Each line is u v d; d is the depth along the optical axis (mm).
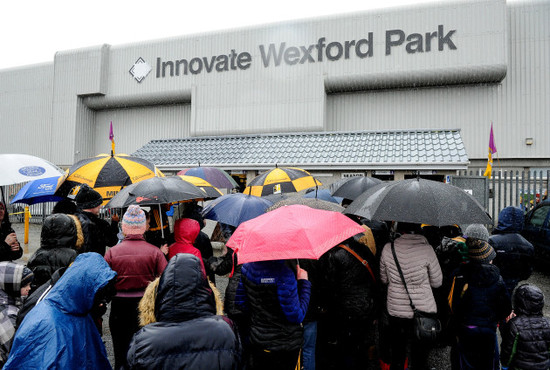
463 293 3160
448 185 3076
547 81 16234
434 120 17672
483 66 16312
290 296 2387
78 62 24328
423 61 17250
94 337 2172
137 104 23500
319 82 18922
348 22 18625
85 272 2031
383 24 18031
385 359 3389
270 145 15539
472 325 3121
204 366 1623
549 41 16328
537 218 8344
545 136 16078
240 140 16812
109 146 24688
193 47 21672
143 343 1629
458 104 17344
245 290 2549
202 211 4332
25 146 26125
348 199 5000
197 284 1791
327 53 18844
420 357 3154
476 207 2861
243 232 2469
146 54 22906
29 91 26453
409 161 11688
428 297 3035
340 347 3480
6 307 2441
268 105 19781
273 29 19953
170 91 22094
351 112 19156
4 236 3783
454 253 3883
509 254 4234
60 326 1939
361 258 3344
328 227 2500
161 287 1766
